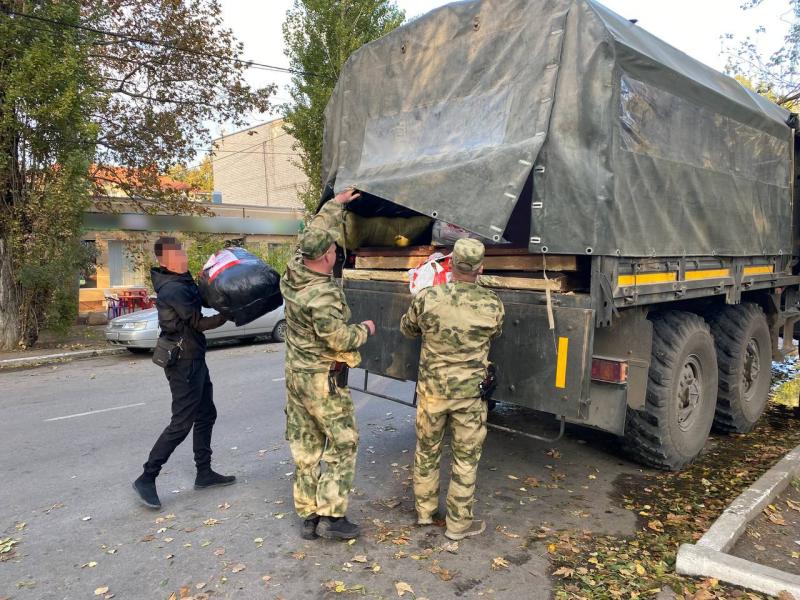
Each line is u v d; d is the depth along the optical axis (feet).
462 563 11.05
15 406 24.26
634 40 12.86
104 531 12.48
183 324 13.14
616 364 12.19
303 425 12.00
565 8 11.88
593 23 11.57
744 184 17.02
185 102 47.42
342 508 11.73
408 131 14.62
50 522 12.96
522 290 12.46
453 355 11.35
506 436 18.48
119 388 27.55
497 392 12.44
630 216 12.25
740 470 15.83
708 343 15.84
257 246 70.08
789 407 22.59
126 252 58.80
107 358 37.50
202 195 63.21
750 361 18.85
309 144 54.03
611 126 11.59
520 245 15.03
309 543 11.82
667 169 13.46
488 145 12.48
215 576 10.66
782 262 20.38
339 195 14.02
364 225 16.51
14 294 39.17
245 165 110.63
